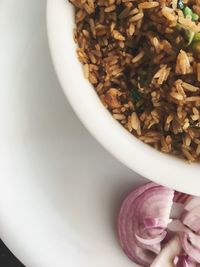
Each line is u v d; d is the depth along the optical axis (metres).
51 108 0.19
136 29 0.17
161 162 0.17
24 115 0.19
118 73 0.17
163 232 0.19
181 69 0.16
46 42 0.19
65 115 0.19
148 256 0.19
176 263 0.19
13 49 0.19
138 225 0.19
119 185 0.19
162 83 0.16
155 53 0.16
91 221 0.19
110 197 0.19
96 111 0.17
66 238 0.19
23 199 0.19
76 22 0.17
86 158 0.19
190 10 0.16
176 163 0.17
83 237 0.19
